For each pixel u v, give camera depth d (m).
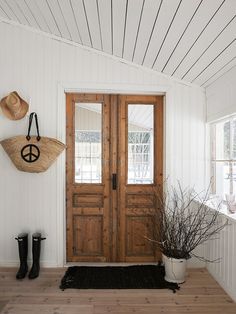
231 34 1.93
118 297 2.36
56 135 2.96
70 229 3.09
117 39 2.57
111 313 2.12
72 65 2.96
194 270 2.93
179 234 2.65
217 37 2.02
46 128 2.95
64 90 2.99
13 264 2.95
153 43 2.42
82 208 3.09
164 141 3.07
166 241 2.65
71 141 3.07
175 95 3.02
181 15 1.91
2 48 2.94
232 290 2.33
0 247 2.95
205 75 2.71
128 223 3.11
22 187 2.96
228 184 2.77
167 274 2.65
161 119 3.12
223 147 2.90
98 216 3.10
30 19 2.76
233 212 2.38
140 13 2.05
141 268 2.93
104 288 2.51
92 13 2.26
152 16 2.03
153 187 3.10
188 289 2.51
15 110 2.82
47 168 2.88
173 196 3.00
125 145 3.09
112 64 2.97
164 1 1.82
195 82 2.96
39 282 2.62
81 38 2.80
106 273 2.81
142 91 3.02
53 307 2.20
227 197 2.46
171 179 3.01
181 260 2.58
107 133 3.09
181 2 1.77
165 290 2.49
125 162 3.09
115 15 2.19
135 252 3.11
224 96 2.54
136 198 3.10
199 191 3.02
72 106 3.08
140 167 3.11
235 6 1.64
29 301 2.28
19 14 2.73
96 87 2.96
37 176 2.96
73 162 3.07
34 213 2.96
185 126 3.03
